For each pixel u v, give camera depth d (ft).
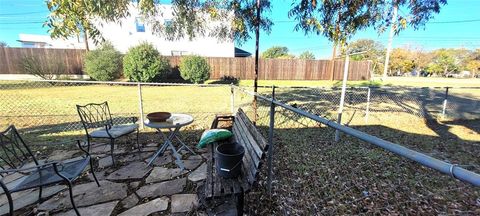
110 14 10.63
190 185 8.57
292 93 35.29
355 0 12.30
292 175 9.53
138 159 10.80
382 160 11.09
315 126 17.02
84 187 8.41
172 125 9.90
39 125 16.24
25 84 38.27
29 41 88.58
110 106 24.08
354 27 13.26
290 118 18.88
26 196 7.85
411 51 120.06
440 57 120.16
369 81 61.00
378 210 7.40
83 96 30.17
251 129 8.64
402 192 8.42
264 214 7.09
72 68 47.93
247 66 55.67
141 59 41.04
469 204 7.74
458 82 66.23
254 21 14.70
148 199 7.72
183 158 10.88
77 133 14.48
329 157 11.42
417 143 14.11
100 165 10.17
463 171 2.15
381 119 20.03
